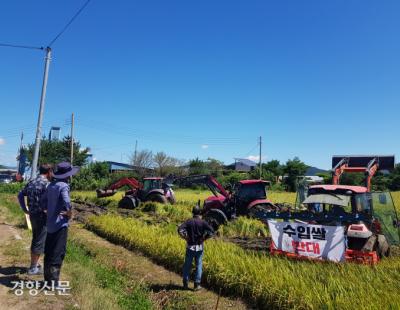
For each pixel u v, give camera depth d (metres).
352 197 10.62
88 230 16.25
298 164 55.03
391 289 6.78
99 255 11.28
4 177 62.00
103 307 6.34
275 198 31.30
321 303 6.53
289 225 10.09
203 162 68.31
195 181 19.55
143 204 24.17
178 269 10.12
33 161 17.59
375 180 44.66
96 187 49.69
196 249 8.67
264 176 58.75
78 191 47.25
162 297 8.19
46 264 6.88
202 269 9.16
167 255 10.64
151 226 14.73
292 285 7.21
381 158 14.19
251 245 13.06
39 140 17.77
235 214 17.89
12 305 6.08
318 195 10.79
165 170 61.47
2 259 8.88
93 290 6.95
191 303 7.82
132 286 8.55
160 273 10.00
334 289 6.89
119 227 14.02
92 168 54.88
